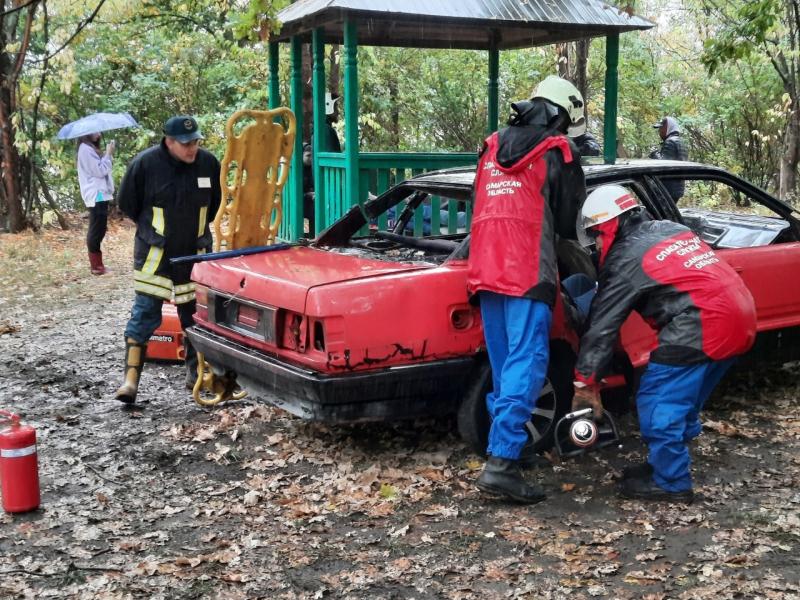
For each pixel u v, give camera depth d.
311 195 9.68
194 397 5.87
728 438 5.33
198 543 4.15
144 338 6.05
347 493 4.65
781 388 6.28
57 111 17.59
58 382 6.79
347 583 3.76
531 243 4.34
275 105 9.38
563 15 7.63
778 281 5.77
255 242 6.17
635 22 7.84
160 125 19.39
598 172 5.29
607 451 5.15
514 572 3.80
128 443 5.47
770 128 19.78
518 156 4.36
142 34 19.14
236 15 9.17
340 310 4.43
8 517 4.43
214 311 5.33
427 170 8.07
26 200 16.11
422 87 18.98
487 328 4.50
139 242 5.98
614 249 4.41
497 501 4.52
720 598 3.54
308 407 4.54
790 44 16.67
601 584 3.69
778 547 3.96
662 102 21.44
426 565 3.89
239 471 5.02
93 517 4.42
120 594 3.69
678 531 4.16
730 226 6.38
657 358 4.34
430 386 4.64
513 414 4.33
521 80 18.48
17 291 10.49
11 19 15.62
